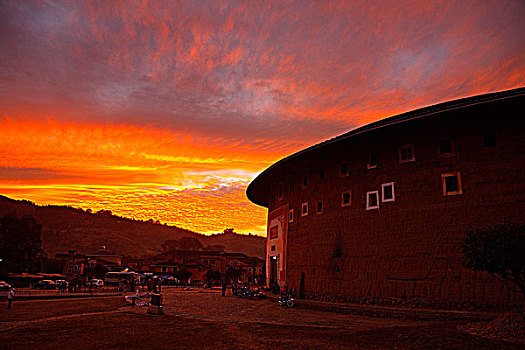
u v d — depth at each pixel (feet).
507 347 37.73
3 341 42.91
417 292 74.38
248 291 127.03
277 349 40.45
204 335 48.62
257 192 158.30
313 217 105.50
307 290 102.83
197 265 301.02
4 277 215.10
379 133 83.10
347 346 41.91
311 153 97.60
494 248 45.34
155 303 71.97
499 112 70.74
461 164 74.28
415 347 40.14
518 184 67.51
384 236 82.43
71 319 61.93
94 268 272.31
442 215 74.38
